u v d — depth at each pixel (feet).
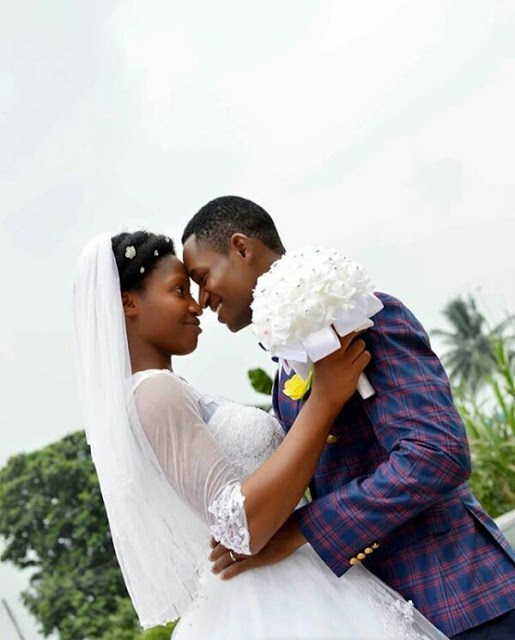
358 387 5.97
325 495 6.18
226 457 6.24
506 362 19.49
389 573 6.15
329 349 5.55
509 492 18.19
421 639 5.78
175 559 6.14
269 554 5.99
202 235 6.88
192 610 6.23
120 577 61.16
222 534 5.75
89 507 61.98
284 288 5.63
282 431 6.72
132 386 6.18
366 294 5.73
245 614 5.92
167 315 6.63
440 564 5.97
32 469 62.13
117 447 6.04
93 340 6.32
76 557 61.36
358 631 5.74
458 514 6.14
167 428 5.97
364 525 5.73
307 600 5.89
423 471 5.59
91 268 6.48
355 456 6.24
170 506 6.07
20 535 61.36
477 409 19.20
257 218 6.94
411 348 6.08
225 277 6.79
